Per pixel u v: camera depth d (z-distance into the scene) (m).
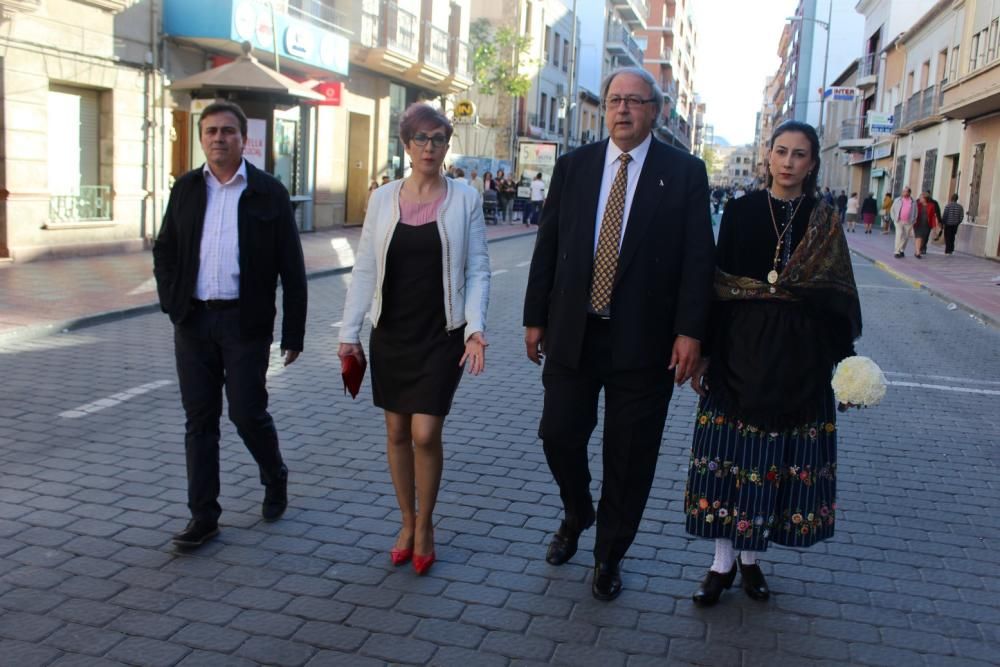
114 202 15.68
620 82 3.50
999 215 24.52
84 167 15.23
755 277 3.50
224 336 4.04
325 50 20.64
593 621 3.51
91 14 14.73
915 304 15.05
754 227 3.52
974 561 4.30
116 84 15.43
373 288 3.92
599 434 6.19
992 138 25.86
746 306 3.52
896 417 7.18
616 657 3.25
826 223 3.46
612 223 3.55
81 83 14.68
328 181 23.77
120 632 3.28
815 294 3.43
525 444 5.90
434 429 3.78
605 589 3.69
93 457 5.26
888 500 5.16
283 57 19.05
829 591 3.89
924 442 6.46
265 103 12.02
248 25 17.23
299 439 5.80
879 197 45.00
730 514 3.57
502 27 37.75
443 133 3.71
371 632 3.35
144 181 16.41
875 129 39.16
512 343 9.70
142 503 4.55
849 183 54.09
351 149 26.06
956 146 30.16
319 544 4.14
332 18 22.91
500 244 23.73
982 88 24.67
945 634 3.54
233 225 4.01
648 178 3.54
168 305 4.03
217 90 11.83
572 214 3.62
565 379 3.68
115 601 3.51
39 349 8.23
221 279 4.00
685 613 3.62
